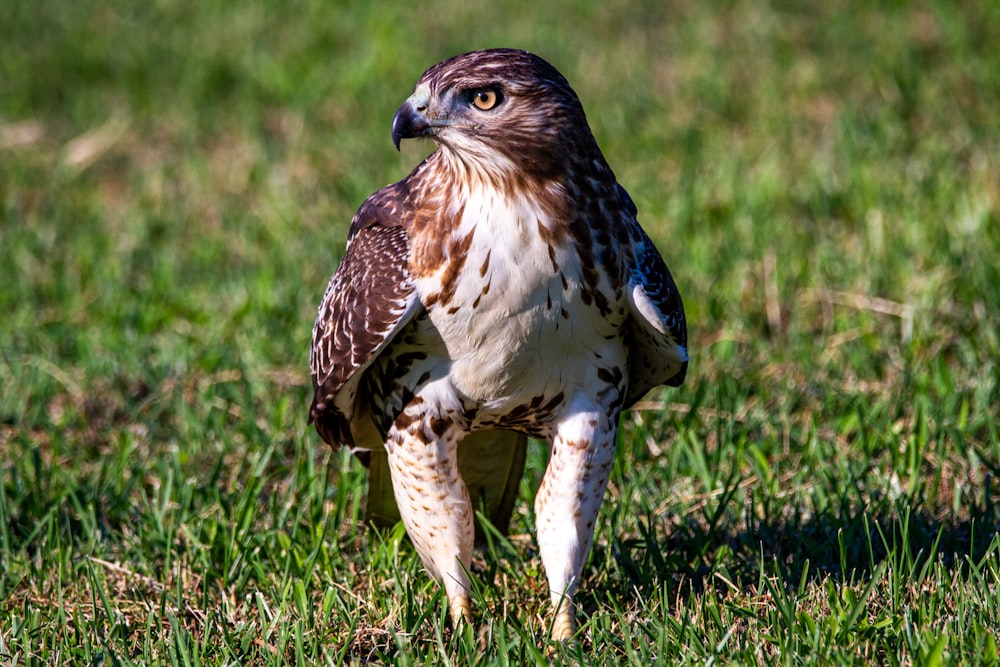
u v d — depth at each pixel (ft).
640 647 24.49
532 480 33.40
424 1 82.23
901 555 26.76
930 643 23.11
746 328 41.16
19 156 63.31
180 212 55.21
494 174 24.11
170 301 46.32
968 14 69.05
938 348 38.40
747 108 61.46
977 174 49.98
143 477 34.27
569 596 26.50
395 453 26.78
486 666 23.94
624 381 26.58
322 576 28.89
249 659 25.73
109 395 40.24
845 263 44.29
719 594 27.63
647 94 63.98
